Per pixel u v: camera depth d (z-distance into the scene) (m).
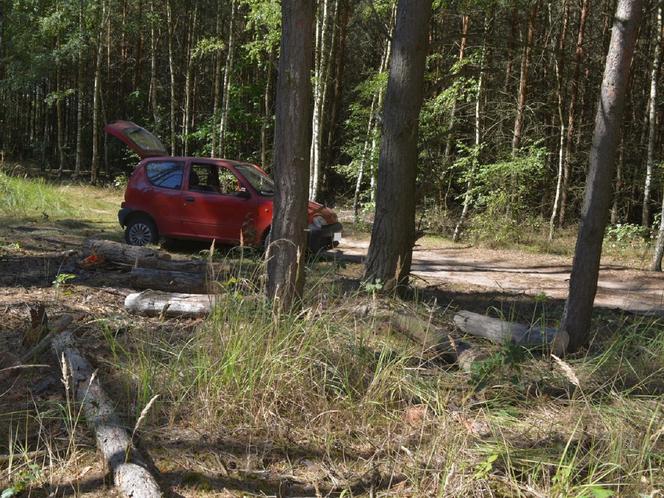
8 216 15.09
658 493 3.72
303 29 5.95
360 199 23.66
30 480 3.72
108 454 3.88
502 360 5.49
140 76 35.09
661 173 22.62
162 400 4.72
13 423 4.38
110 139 34.69
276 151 6.12
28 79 30.36
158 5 32.38
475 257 15.58
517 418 4.82
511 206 18.86
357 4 26.16
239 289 6.29
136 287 8.01
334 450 4.37
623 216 25.48
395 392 5.11
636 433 4.41
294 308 6.02
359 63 31.47
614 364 6.02
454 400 5.09
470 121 22.97
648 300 10.89
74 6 27.94
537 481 3.93
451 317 7.43
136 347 5.46
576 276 6.66
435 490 3.77
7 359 5.28
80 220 15.73
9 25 30.48
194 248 12.91
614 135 6.46
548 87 24.97
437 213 20.20
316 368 5.06
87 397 4.47
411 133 8.23
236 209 12.17
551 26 21.97
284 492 3.87
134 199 12.68
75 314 6.74
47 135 36.00
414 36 8.13
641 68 25.73
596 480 3.76
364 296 7.57
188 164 12.66
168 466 4.01
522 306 9.12
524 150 21.81
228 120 28.36
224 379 4.82
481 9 19.11
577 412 4.89
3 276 8.61
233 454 4.22
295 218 6.12
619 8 6.31
